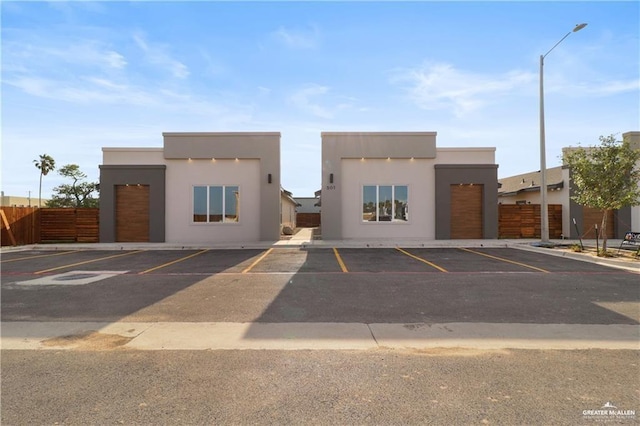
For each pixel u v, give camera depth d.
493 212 20.06
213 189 20.22
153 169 19.97
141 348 4.99
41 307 7.02
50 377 4.11
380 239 20.14
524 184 26.80
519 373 4.19
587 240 19.41
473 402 3.55
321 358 4.63
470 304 7.16
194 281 9.46
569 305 7.07
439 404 3.52
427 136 20.11
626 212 19.92
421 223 20.22
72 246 17.88
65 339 5.34
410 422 3.21
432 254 14.87
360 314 6.53
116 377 4.11
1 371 4.29
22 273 10.77
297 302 7.34
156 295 7.96
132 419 3.26
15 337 5.43
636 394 3.71
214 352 4.84
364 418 3.28
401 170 20.28
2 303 7.32
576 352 4.82
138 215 20.16
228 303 7.29
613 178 12.95
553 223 20.77
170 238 20.06
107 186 19.92
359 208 20.22
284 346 5.04
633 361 4.53
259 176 20.16
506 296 7.79
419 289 8.46
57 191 42.31
